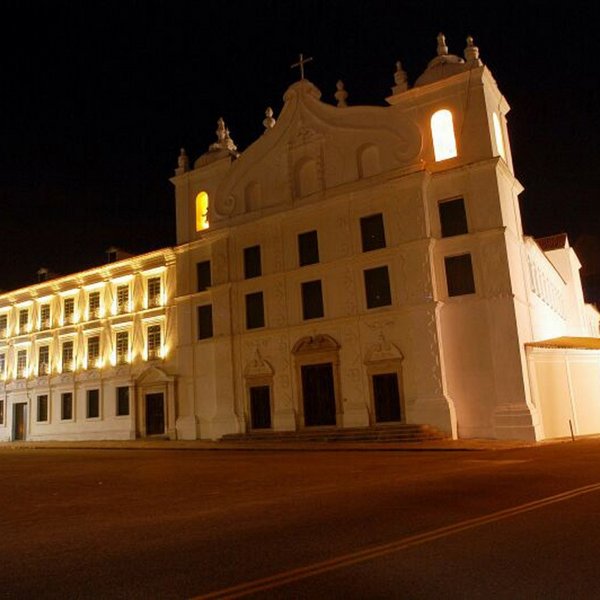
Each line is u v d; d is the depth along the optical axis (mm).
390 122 29109
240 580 5375
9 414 43594
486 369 25109
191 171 36188
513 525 7215
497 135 28828
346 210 29375
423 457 18125
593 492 9492
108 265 39156
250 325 31688
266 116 33531
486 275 25703
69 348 41094
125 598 5004
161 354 35875
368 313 27859
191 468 17219
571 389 26406
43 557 6660
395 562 5750
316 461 18016
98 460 21828
